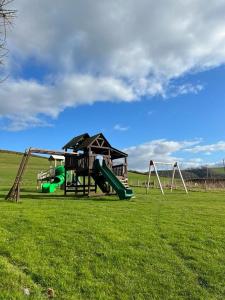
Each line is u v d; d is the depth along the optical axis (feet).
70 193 124.98
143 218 65.21
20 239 48.83
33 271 39.63
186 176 247.70
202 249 48.49
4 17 25.67
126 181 112.37
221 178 203.31
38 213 66.18
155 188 159.84
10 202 84.17
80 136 117.08
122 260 43.78
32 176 243.19
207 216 69.67
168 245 49.65
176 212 73.77
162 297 36.86
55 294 36.01
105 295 36.40
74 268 41.29
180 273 41.55
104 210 73.10
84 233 52.65
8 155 409.28
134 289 37.88
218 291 38.27
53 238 49.80
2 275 37.65
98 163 107.86
